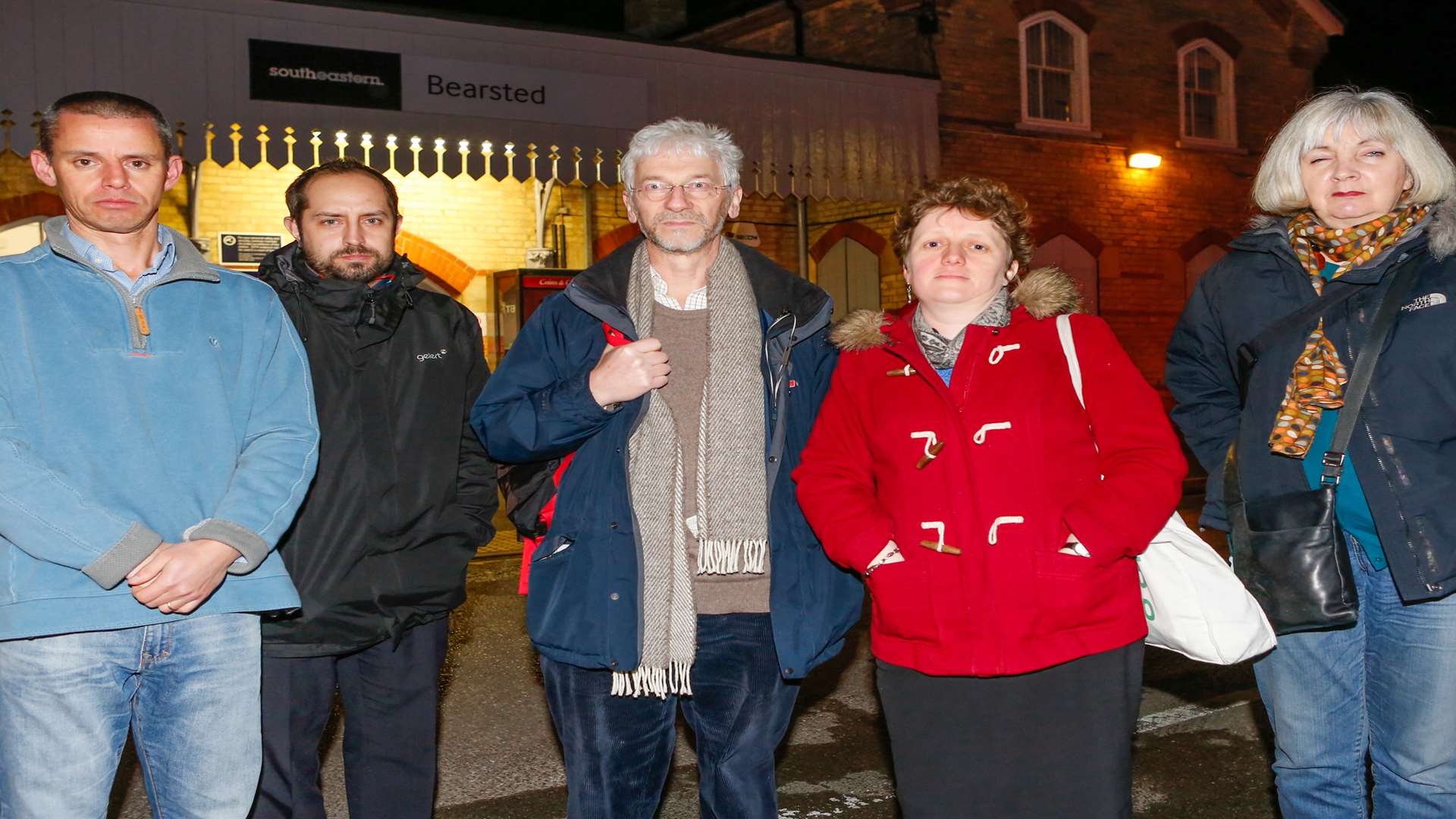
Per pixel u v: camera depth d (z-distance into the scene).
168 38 8.76
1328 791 2.98
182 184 13.91
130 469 2.53
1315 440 2.86
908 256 2.82
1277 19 16.98
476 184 15.52
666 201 2.97
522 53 10.09
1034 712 2.60
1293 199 3.00
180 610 2.51
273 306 2.87
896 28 14.31
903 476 2.67
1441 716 2.75
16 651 2.47
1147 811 4.16
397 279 3.25
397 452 3.15
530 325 3.05
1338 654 2.90
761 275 3.10
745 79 11.21
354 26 9.41
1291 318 2.92
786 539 2.93
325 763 4.74
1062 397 2.64
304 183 3.19
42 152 2.60
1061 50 15.39
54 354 2.52
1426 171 2.82
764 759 3.04
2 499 2.41
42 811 2.46
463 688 5.90
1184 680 5.80
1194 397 3.25
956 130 14.41
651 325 3.01
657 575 2.90
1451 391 2.71
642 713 3.03
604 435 2.94
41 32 8.37
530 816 4.27
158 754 2.64
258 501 2.64
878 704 5.52
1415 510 2.70
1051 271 2.75
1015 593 2.56
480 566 9.27
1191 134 16.50
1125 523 2.49
